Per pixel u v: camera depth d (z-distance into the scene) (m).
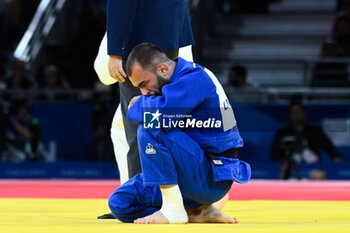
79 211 9.82
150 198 7.29
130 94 8.36
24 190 15.78
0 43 36.53
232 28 36.75
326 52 30.31
